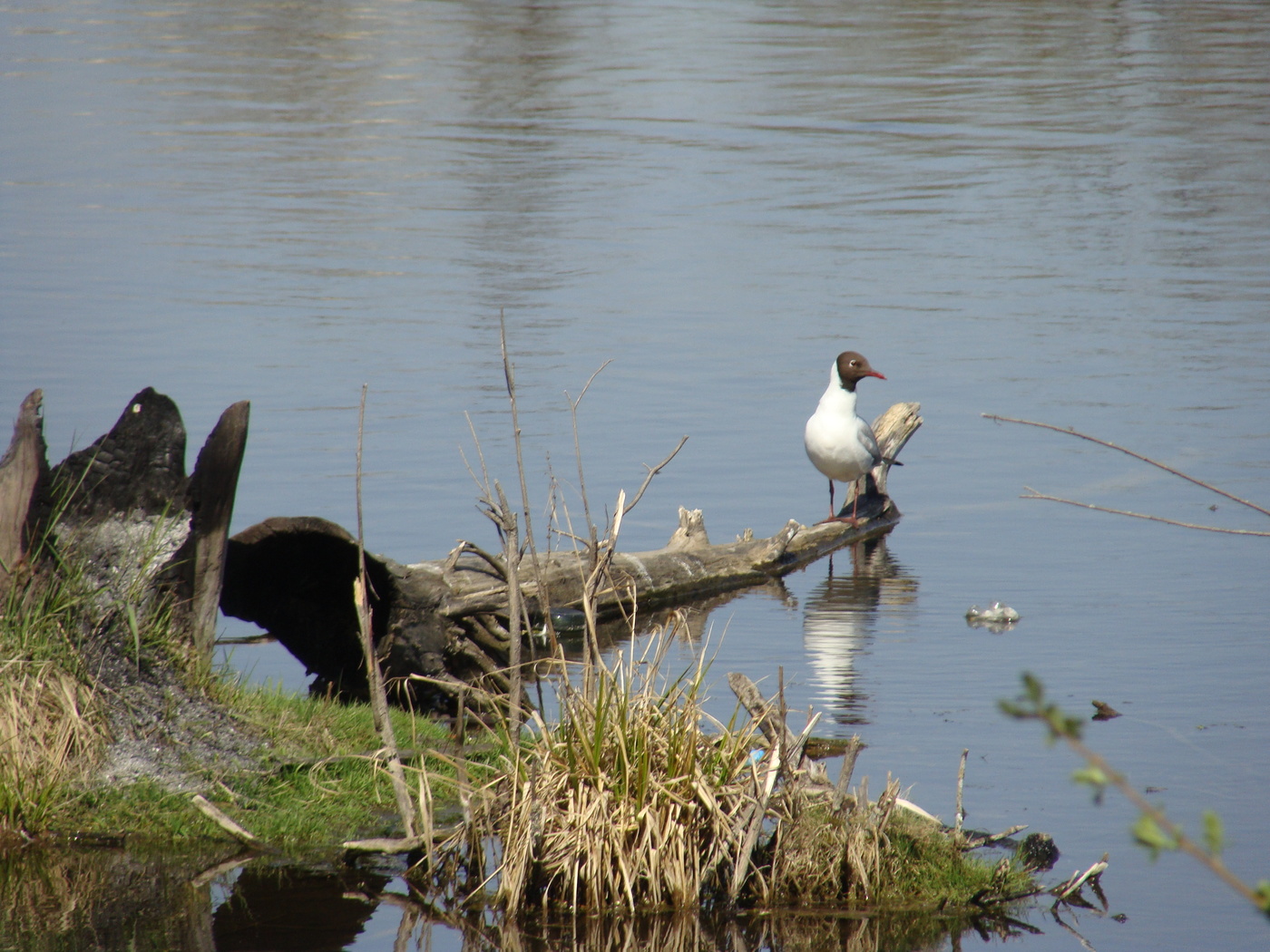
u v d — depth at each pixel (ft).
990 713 34.12
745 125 145.59
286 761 28.66
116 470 30.73
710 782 25.30
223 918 23.47
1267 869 25.86
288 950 22.54
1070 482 56.13
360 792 28.35
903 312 80.74
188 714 28.99
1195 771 30.35
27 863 25.05
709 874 25.12
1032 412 63.41
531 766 25.98
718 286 86.33
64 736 27.04
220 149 130.52
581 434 58.29
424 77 171.83
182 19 213.05
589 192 115.85
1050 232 103.91
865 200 114.01
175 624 30.37
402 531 46.29
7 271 84.33
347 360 67.36
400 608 34.71
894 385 67.21
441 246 95.91
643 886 24.79
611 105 156.15
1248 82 170.40
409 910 24.09
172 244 93.56
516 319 77.00
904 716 33.94
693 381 66.59
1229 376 68.23
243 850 25.99
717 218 107.14
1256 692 35.22
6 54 178.50
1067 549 49.34
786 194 116.06
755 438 59.57
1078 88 166.71
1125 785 10.35
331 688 35.81
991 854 26.53
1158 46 194.49
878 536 51.96
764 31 207.41
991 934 23.66
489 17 219.61
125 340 69.15
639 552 46.29
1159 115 152.05
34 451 29.55
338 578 35.27
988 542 50.55
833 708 34.58
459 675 37.37
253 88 162.40
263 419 57.88
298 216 104.68
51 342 68.39
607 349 71.41
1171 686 35.78
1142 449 58.18
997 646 39.52
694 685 26.40
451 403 61.11
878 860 25.11
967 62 184.03
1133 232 103.91
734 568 47.06
